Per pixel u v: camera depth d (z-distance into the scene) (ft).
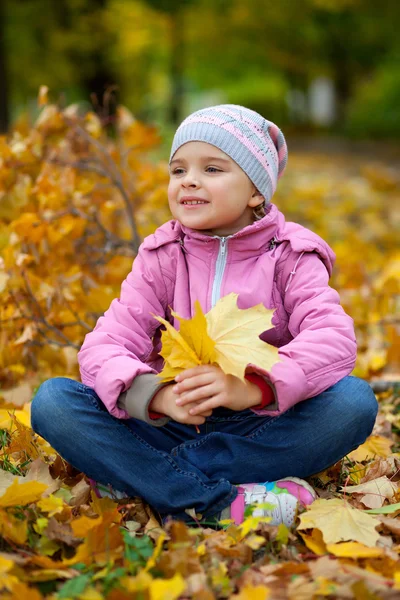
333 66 85.66
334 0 67.10
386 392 10.44
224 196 6.88
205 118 7.01
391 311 13.07
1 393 9.66
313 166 45.93
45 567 5.51
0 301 9.82
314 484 7.29
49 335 10.44
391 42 79.46
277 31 78.28
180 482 6.48
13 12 45.70
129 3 61.16
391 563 5.62
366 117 75.31
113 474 6.47
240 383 6.07
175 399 6.16
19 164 10.98
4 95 35.40
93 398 6.53
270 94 92.53
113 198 12.70
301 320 6.81
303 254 7.03
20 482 6.62
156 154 18.72
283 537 5.95
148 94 70.54
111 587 5.22
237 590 5.37
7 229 10.03
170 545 5.72
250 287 6.94
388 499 6.95
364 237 22.58
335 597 5.17
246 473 6.64
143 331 7.04
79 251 11.41
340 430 6.57
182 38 68.03
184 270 7.15
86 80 49.85
